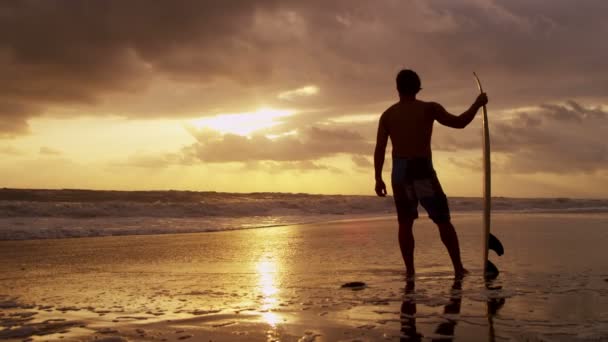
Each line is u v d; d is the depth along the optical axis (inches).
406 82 169.9
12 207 517.3
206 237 340.8
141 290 139.3
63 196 855.1
